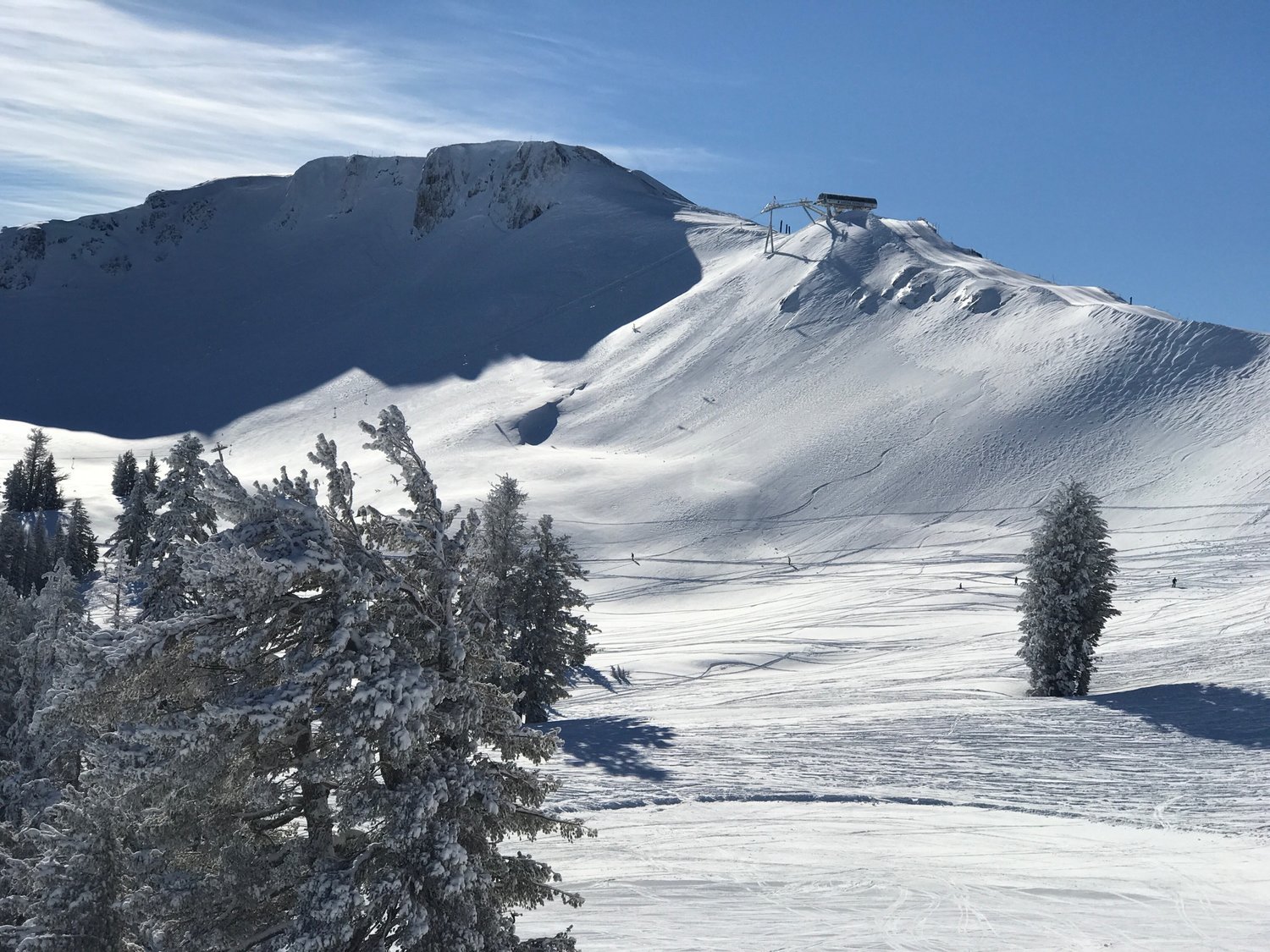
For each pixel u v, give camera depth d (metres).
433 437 188.50
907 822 29.38
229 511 11.14
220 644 10.38
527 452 174.62
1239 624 61.72
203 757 9.80
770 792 32.62
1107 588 47.91
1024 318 182.75
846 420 162.62
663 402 194.38
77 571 98.06
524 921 20.84
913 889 23.08
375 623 11.28
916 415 158.62
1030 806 31.12
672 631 83.38
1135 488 126.50
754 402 182.12
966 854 26.06
